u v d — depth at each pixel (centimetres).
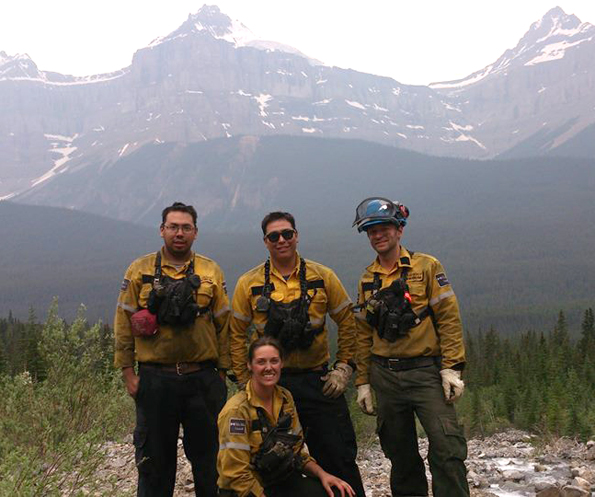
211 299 564
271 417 509
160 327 545
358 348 600
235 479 486
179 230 555
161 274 557
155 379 549
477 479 788
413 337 564
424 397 559
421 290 570
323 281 562
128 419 881
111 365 788
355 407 1112
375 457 1024
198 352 552
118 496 545
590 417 1179
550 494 675
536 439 1240
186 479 739
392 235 582
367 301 585
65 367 743
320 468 519
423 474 598
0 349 2478
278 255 555
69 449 534
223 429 496
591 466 855
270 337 508
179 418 564
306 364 553
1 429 629
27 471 473
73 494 515
